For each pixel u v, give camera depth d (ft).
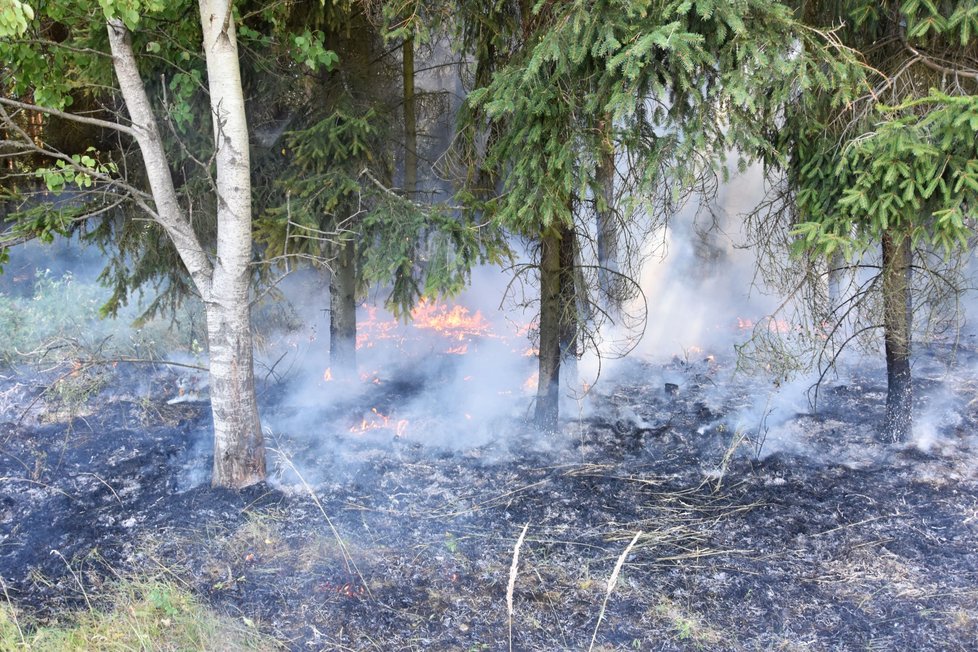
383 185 24.31
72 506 19.44
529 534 18.42
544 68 18.35
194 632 14.34
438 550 17.67
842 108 19.31
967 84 20.17
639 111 18.26
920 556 17.20
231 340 19.34
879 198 16.88
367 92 26.50
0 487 20.47
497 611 15.40
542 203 18.90
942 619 14.88
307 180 23.65
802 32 16.94
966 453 23.00
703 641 14.38
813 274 22.36
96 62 21.24
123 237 24.79
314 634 14.56
